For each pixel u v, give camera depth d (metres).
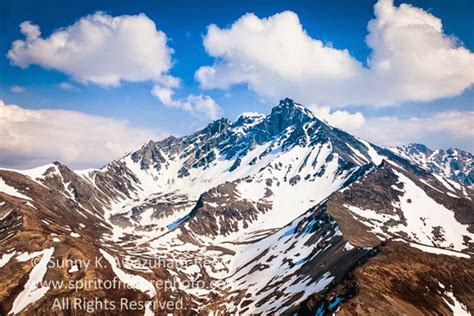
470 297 126.75
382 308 109.19
